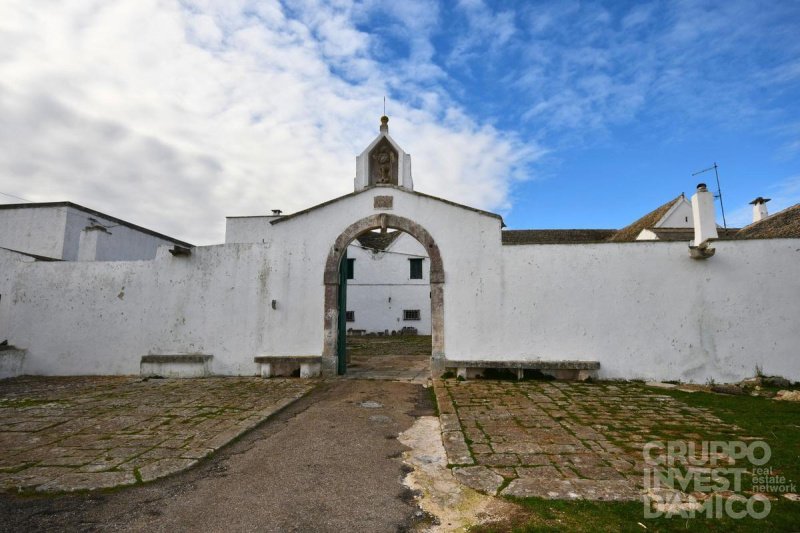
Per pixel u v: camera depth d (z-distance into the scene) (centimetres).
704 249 928
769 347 912
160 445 540
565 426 610
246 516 366
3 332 1155
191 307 1096
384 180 1165
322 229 1076
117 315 1127
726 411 688
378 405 759
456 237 1030
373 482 434
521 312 988
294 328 1052
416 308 2653
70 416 679
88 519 362
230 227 1705
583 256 985
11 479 439
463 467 466
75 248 1612
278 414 702
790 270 921
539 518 353
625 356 950
